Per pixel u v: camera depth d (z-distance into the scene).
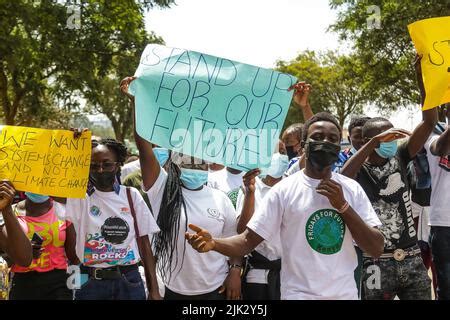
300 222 3.55
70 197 4.05
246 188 4.36
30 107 21.47
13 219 3.86
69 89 21.25
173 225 4.31
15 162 4.07
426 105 4.16
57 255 4.19
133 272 4.23
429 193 5.02
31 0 18.91
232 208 4.55
